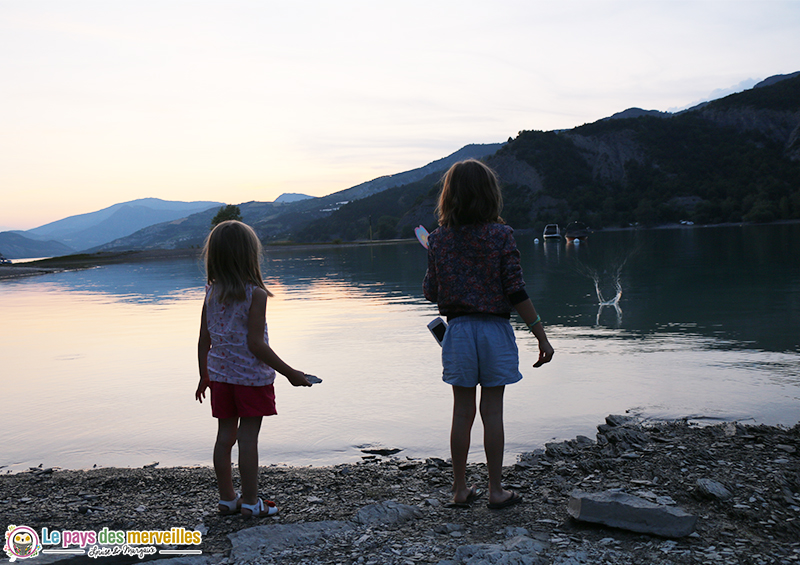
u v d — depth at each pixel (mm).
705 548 1746
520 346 6074
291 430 3689
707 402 3896
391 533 2020
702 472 2453
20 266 37625
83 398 4625
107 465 3205
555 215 114625
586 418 3705
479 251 2277
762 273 13273
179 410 4223
